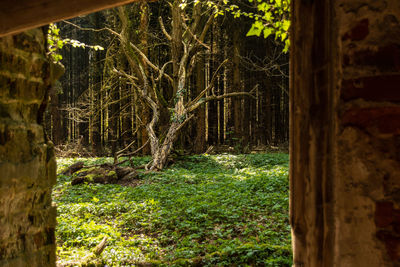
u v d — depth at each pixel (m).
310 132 1.11
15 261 2.22
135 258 5.24
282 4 5.48
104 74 20.42
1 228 2.12
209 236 6.40
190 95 23.08
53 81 2.70
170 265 4.96
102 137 28.08
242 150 22.05
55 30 6.33
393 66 0.96
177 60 18.30
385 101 0.96
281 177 10.77
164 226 7.02
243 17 22.86
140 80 18.41
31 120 2.48
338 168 1.00
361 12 0.98
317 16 1.08
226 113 26.94
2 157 2.13
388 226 0.95
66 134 29.80
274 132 27.42
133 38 20.56
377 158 0.97
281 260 4.77
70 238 6.14
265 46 24.20
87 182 11.82
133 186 11.91
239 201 8.48
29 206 2.39
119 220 7.58
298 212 1.17
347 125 0.99
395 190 0.95
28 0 1.26
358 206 0.98
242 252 5.18
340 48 1.00
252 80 25.53
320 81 1.07
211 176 12.74
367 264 0.97
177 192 9.79
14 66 2.25
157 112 17.17
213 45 24.31
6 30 1.40
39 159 2.51
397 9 0.96
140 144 22.62
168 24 22.34
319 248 1.07
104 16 24.67
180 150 17.94
